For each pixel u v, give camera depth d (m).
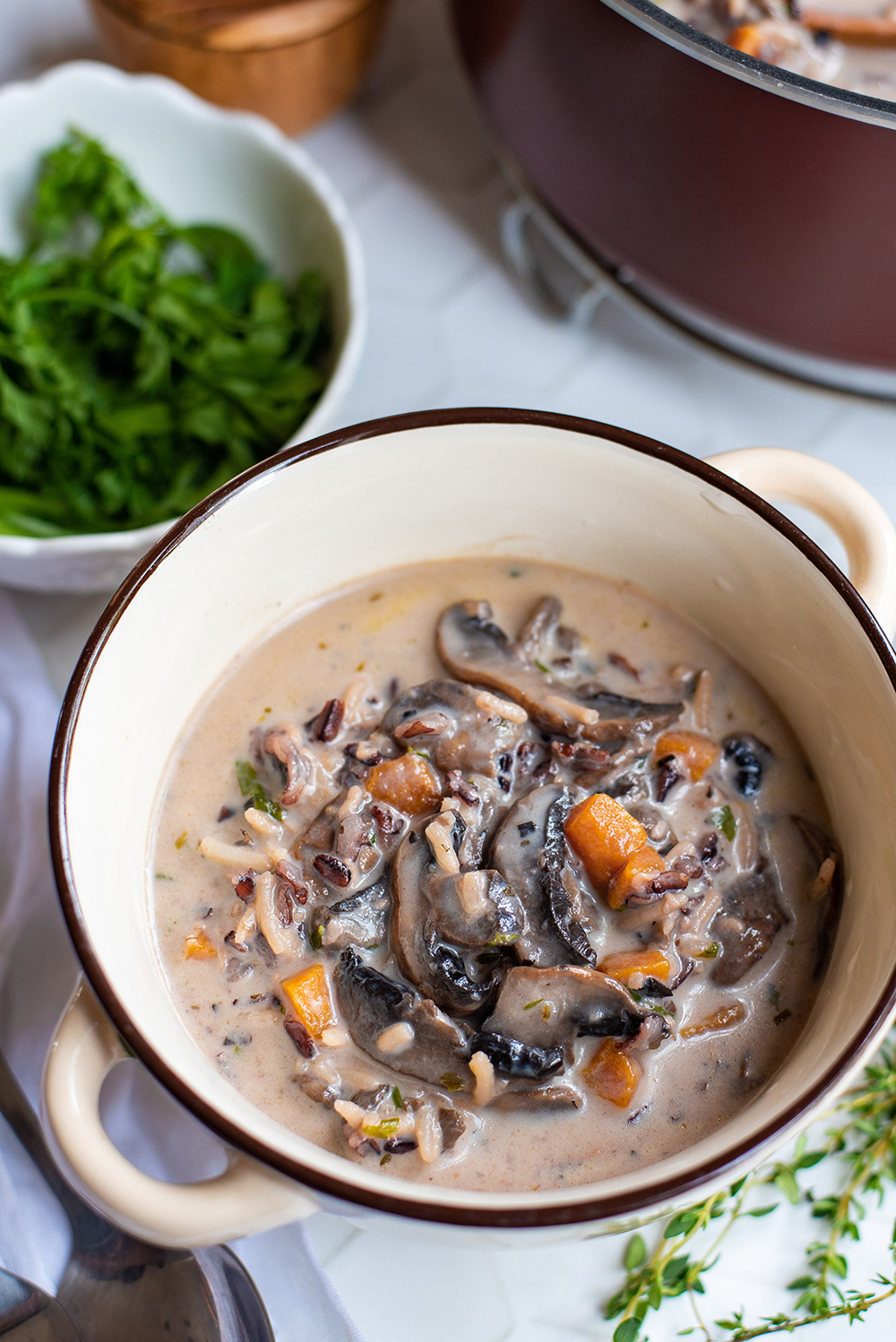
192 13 0.42
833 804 0.32
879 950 0.29
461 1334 0.32
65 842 0.28
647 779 0.32
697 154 0.36
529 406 0.43
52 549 0.36
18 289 0.41
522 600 0.34
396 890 0.30
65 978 0.35
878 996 0.27
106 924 0.29
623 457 0.31
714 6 0.41
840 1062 0.27
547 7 0.36
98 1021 0.28
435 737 0.32
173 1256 0.32
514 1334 0.32
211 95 0.44
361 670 0.33
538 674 0.33
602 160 0.38
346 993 0.30
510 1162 0.29
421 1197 0.26
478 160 0.47
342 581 0.34
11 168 0.43
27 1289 0.32
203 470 0.41
